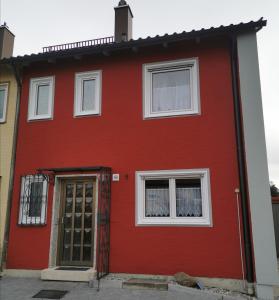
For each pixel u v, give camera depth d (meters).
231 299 6.04
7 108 9.02
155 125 7.79
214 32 7.34
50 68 8.91
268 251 6.29
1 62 8.70
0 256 8.04
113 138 8.02
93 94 8.55
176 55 7.99
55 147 8.41
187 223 7.12
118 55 8.41
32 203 8.27
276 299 6.26
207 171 7.23
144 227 7.37
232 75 7.49
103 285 6.76
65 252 7.91
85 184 8.13
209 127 7.43
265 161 6.65
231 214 6.92
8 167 8.62
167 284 6.53
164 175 7.50
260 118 6.87
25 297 6.21
